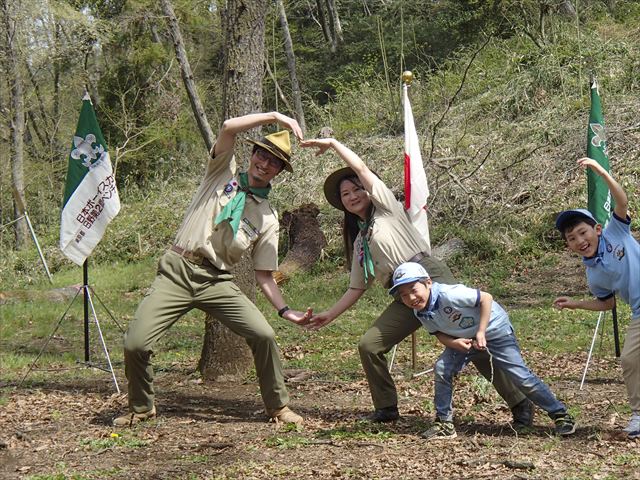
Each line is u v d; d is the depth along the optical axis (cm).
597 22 2492
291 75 2703
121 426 674
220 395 793
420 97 2327
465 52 2605
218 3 2452
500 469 502
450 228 1733
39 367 1020
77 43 2841
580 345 998
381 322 628
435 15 3011
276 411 673
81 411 743
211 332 859
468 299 559
